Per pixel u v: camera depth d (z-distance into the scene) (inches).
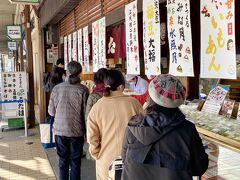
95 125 98.7
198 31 112.3
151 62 105.4
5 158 211.5
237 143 68.9
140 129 60.6
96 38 172.4
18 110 309.4
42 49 335.6
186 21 83.0
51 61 333.4
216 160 97.3
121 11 143.8
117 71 101.6
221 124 85.7
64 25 283.1
